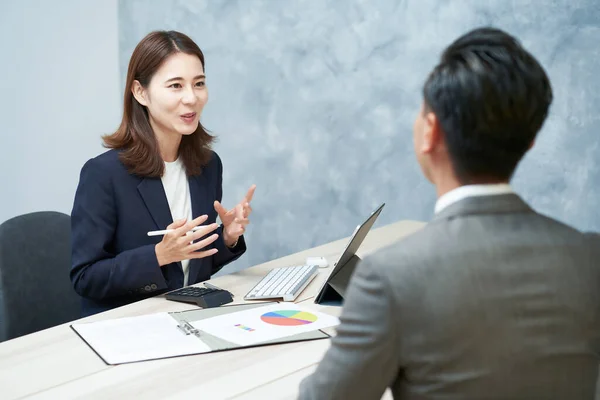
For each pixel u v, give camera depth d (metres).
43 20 3.66
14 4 3.55
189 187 2.18
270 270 2.18
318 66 3.46
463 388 0.80
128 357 1.48
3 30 3.53
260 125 3.70
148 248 1.91
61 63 3.76
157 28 3.88
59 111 3.79
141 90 2.04
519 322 0.79
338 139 3.48
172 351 1.50
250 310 1.77
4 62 3.56
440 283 0.79
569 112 2.92
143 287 1.92
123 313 1.79
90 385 1.36
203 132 2.20
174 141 2.12
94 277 1.92
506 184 0.86
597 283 0.83
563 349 0.81
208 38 3.76
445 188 0.89
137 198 2.04
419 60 3.18
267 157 3.71
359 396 0.84
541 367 0.80
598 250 0.86
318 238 3.64
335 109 3.46
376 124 3.35
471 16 3.04
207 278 2.19
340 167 3.50
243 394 1.32
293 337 1.58
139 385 1.36
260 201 3.79
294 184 3.66
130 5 3.93
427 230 0.85
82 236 1.98
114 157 2.04
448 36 3.09
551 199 3.03
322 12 3.39
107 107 3.99
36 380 1.38
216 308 1.79
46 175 3.80
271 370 1.42
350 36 3.34
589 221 2.95
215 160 2.30
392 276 0.80
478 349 0.79
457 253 0.81
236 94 3.74
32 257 2.20
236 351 1.51
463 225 0.83
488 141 0.82
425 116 0.88
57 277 2.25
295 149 3.62
